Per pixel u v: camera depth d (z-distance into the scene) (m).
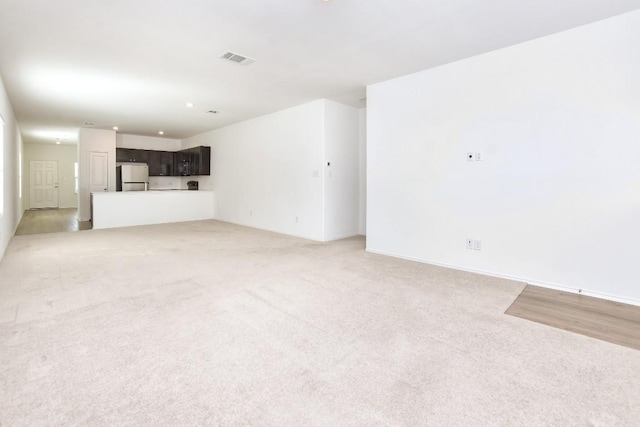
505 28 3.12
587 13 2.87
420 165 4.34
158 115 6.92
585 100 3.10
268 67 4.12
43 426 1.43
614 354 2.08
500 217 3.68
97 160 8.70
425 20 2.96
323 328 2.42
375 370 1.89
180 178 10.78
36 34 3.21
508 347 2.16
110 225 7.42
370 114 4.87
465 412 1.55
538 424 1.48
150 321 2.50
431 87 4.17
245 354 2.05
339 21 2.97
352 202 6.36
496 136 3.66
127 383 1.74
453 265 4.10
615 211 3.00
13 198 6.49
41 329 2.34
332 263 4.32
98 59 3.84
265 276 3.71
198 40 3.35
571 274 3.24
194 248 5.21
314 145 5.90
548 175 3.34
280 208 6.71
